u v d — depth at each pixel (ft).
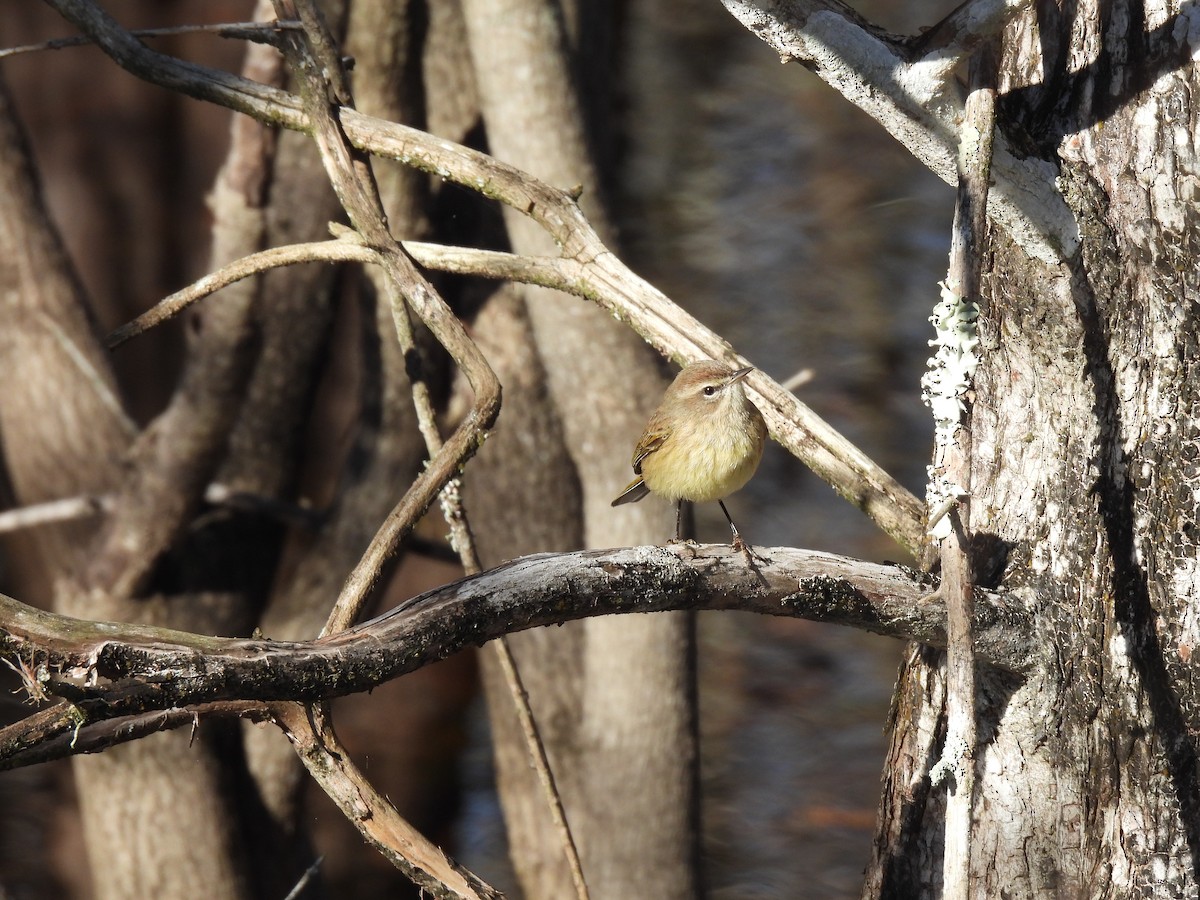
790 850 54.90
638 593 18.89
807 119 113.39
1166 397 19.92
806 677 67.72
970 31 19.35
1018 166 19.89
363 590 20.77
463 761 58.44
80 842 50.85
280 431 41.96
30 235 40.24
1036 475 20.85
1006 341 21.04
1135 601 20.18
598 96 44.04
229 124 54.39
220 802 41.34
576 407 38.99
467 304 42.29
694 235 98.84
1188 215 19.61
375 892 51.16
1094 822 20.49
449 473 21.81
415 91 41.09
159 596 40.93
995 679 20.75
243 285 38.55
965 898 17.16
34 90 53.47
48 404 40.19
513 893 52.65
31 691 15.51
